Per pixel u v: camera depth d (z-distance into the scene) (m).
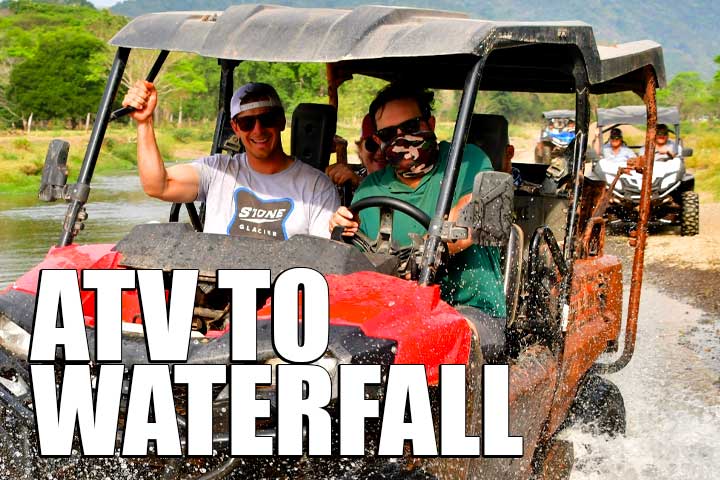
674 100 83.50
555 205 5.77
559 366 4.19
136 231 3.75
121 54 4.32
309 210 4.46
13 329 3.37
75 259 3.70
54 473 3.32
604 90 5.83
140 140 4.40
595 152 16.36
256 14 3.80
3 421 3.36
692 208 14.87
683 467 4.94
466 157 4.07
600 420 5.09
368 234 4.14
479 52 3.33
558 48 4.39
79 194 4.19
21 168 25.86
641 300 9.89
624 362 5.27
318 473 3.05
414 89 4.06
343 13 3.73
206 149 44.16
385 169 4.26
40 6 138.88
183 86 53.78
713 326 8.72
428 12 3.86
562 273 4.26
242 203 4.48
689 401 6.28
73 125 66.81
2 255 10.64
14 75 66.75
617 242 14.09
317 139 5.15
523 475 3.86
